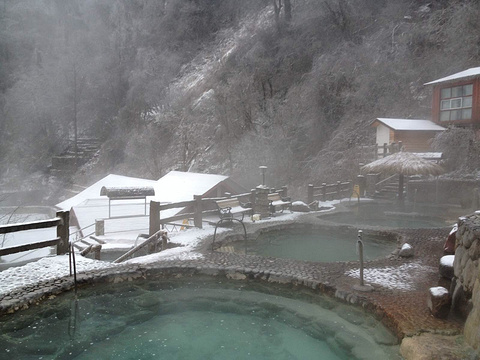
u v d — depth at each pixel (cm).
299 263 768
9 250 732
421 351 433
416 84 2559
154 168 3344
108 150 3878
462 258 534
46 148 4150
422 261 783
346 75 2641
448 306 517
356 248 986
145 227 1332
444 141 1911
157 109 3884
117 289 704
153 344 536
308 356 504
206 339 550
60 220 818
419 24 2705
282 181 2538
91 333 566
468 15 2397
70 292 660
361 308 584
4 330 566
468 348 437
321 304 639
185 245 930
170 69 4397
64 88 4459
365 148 2214
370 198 1833
